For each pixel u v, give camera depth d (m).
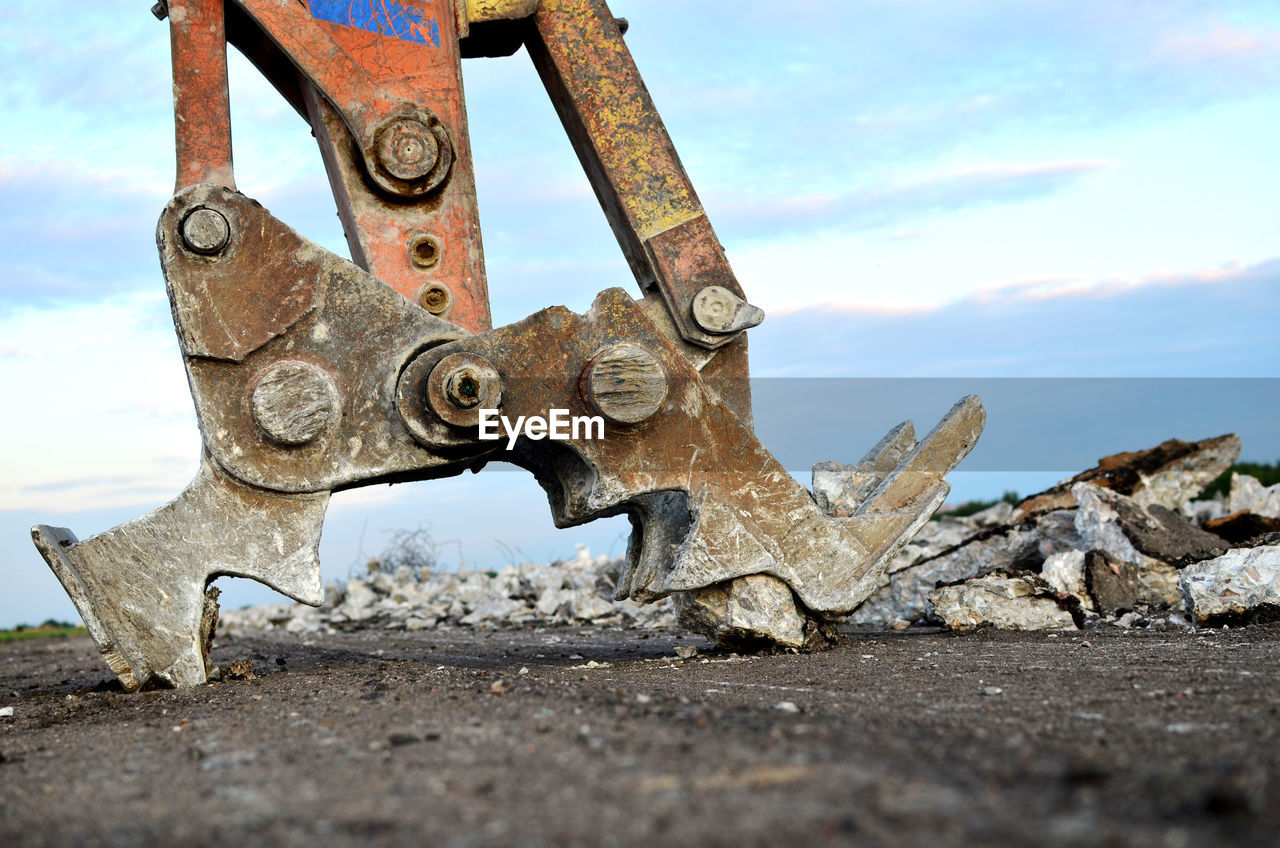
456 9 2.11
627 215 2.17
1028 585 2.45
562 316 1.97
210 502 1.92
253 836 0.96
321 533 1.94
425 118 2.05
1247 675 1.59
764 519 2.07
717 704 1.46
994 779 1.03
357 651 2.78
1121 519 2.83
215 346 1.89
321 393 1.91
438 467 2.02
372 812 1.01
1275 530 2.94
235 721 1.54
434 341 1.97
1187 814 0.91
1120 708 1.38
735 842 0.87
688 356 2.18
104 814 1.11
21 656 3.64
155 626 1.91
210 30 1.97
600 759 1.18
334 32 2.04
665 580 2.10
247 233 1.90
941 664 1.87
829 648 2.15
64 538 1.95
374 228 2.06
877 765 1.09
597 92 2.18
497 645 2.87
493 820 0.96
